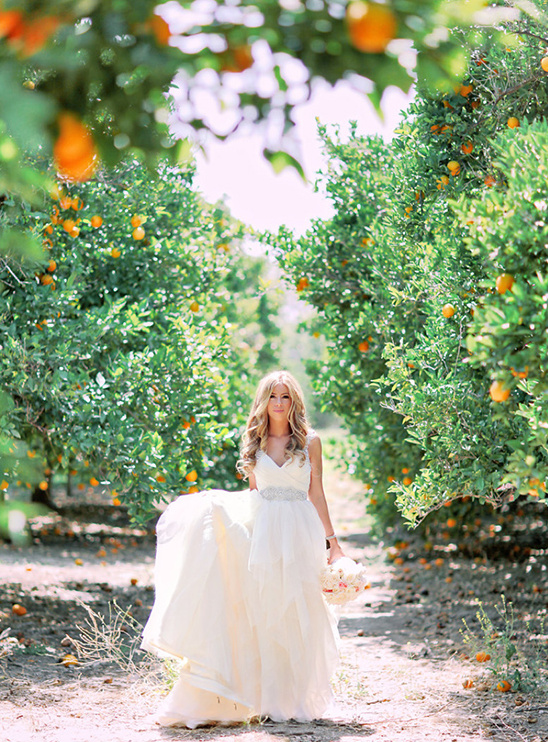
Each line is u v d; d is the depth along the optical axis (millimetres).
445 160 5383
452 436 4719
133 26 1459
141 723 4055
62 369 5551
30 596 7523
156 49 1467
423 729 3930
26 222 5230
